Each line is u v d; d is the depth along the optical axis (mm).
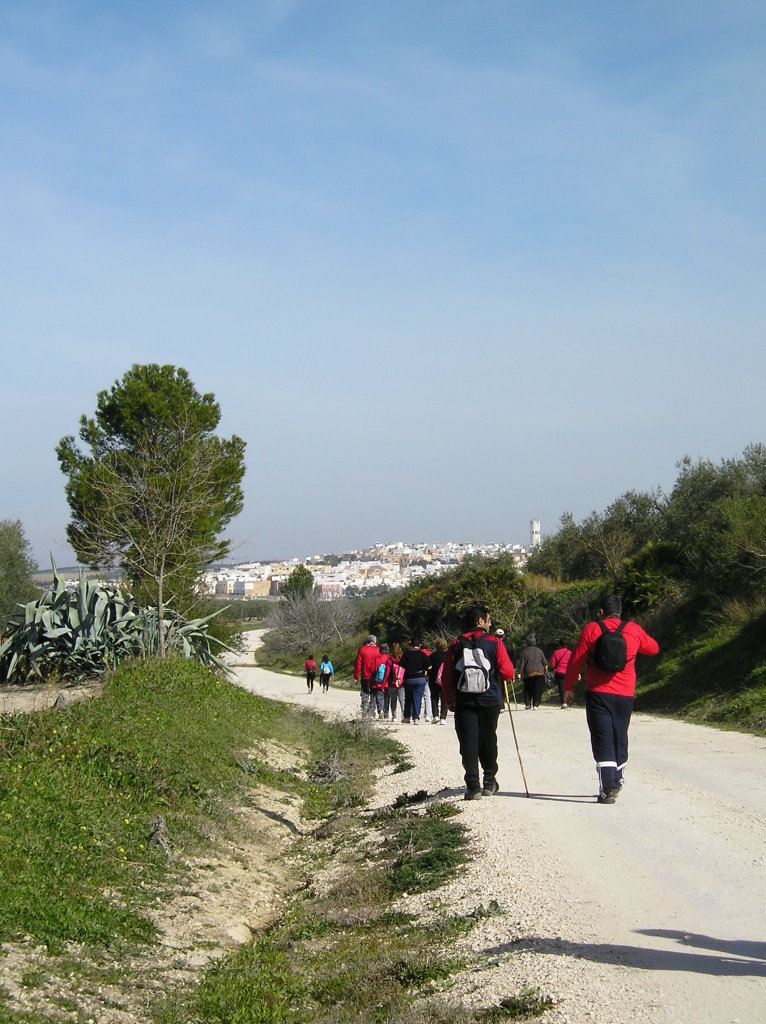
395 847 10031
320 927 8047
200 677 19422
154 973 6867
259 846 11156
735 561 25141
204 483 24828
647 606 29781
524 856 8484
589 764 13820
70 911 7227
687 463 39031
